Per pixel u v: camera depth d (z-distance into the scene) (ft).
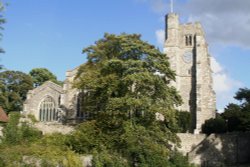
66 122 253.44
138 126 152.56
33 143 153.28
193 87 306.35
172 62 311.47
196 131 280.92
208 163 205.57
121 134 152.05
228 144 211.41
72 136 157.69
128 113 160.25
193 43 315.37
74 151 144.87
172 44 315.78
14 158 126.72
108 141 152.05
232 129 236.63
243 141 213.66
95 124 163.32
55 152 132.87
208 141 210.38
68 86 258.16
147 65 168.55
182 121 264.31
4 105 285.23
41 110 265.34
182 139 221.46
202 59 306.35
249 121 212.02
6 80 302.66
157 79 160.35
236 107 236.22
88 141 153.79
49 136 166.20
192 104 302.66
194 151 208.44
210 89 299.99
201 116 292.20
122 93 163.22
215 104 298.15
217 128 247.29
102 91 168.45
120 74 169.27
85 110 193.98
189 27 319.06
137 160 139.03
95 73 180.14
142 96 157.99
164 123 166.20
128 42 176.76
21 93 311.27
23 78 309.22
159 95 164.45
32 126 185.78
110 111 155.53
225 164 206.69
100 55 195.00
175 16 321.93
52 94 265.34
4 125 176.24
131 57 176.45
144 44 177.27
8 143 156.35
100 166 130.21
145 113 160.35
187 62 312.71
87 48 199.72
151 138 152.56
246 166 198.08
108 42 194.18
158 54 173.58
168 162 137.49
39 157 128.16
